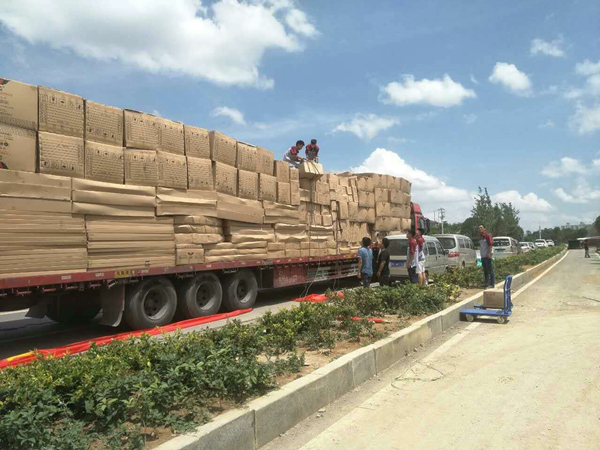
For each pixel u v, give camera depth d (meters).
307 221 13.06
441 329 8.32
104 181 7.75
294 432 4.11
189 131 9.41
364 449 3.76
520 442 3.82
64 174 7.15
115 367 4.12
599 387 5.09
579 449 3.68
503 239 35.31
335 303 8.29
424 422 4.29
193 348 4.63
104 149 7.75
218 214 9.91
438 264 16.33
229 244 10.36
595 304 11.22
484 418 4.33
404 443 3.86
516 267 19.00
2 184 6.40
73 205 7.22
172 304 9.19
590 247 81.31
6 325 10.09
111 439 3.21
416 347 7.13
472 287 13.98
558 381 5.34
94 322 10.20
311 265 13.52
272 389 4.33
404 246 14.76
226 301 10.81
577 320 9.04
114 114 8.01
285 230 12.21
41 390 3.41
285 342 6.07
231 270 10.65
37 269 6.75
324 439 3.96
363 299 8.53
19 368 4.09
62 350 7.04
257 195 11.20
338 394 4.98
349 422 4.32
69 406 3.70
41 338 8.62
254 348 5.47
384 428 4.17
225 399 4.05
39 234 6.79
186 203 9.16
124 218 8.04
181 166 9.09
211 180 9.79
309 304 7.41
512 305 10.97
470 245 21.03
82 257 7.35
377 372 5.86
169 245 8.87
